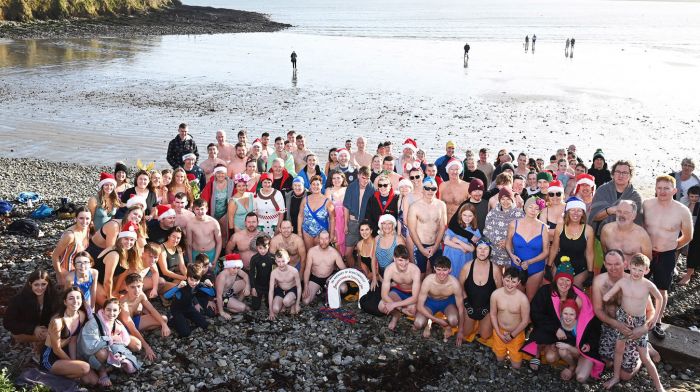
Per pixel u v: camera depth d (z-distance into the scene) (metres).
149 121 28.81
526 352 7.93
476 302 8.46
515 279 7.80
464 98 35.47
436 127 28.06
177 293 8.69
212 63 50.62
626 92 36.94
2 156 22.62
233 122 28.83
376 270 9.62
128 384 7.43
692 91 37.06
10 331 7.71
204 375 7.70
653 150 24.00
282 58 54.69
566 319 7.63
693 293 10.39
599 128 27.75
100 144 24.75
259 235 9.71
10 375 7.42
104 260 8.20
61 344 7.23
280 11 165.88
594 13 166.25
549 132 27.08
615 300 7.54
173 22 93.25
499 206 9.09
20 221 12.99
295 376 7.74
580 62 52.66
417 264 9.91
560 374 7.91
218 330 8.86
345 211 10.29
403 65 50.50
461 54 59.12
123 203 10.50
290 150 14.96
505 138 25.94
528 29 98.69
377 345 8.55
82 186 18.88
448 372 7.93
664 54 59.25
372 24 109.31
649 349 8.02
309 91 37.69
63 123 28.09
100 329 7.40
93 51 57.16
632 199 8.77
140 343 8.12
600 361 7.66
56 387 7.08
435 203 9.61
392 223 9.33
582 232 8.30
